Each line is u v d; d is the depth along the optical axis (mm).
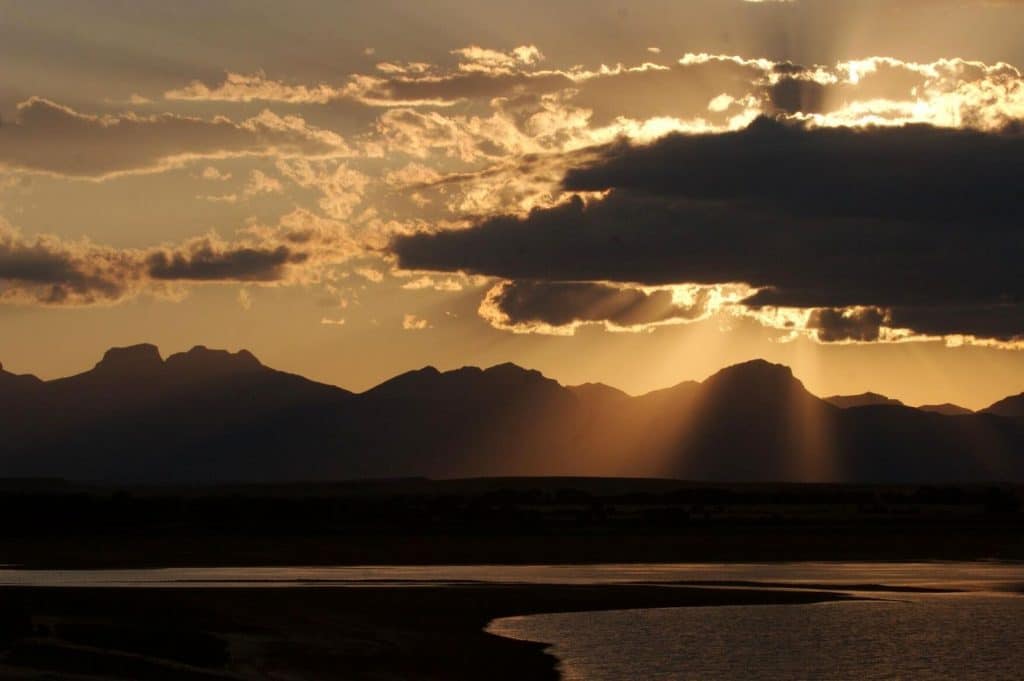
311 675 81375
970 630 103688
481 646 93312
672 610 113062
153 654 87000
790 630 102938
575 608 113438
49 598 116562
